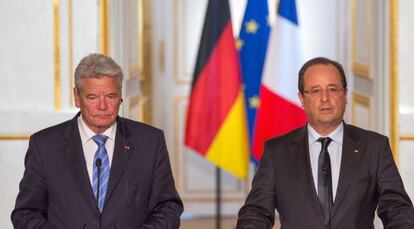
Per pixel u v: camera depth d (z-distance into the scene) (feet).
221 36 32.19
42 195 16.15
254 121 36.22
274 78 32.09
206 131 32.27
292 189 15.93
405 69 24.95
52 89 23.71
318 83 15.47
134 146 16.24
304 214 15.72
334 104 15.49
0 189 23.91
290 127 31.96
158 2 37.81
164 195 16.40
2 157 23.82
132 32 27.58
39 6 23.56
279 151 16.37
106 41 23.61
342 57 35.78
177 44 38.24
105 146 16.14
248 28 35.47
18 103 23.73
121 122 16.44
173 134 38.73
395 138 25.04
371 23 26.81
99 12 23.52
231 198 39.19
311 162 16.14
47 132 16.39
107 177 15.93
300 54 32.37
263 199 16.07
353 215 15.62
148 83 37.40
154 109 37.88
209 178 39.22
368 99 27.50
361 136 16.35
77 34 23.61
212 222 38.19
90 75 15.17
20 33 23.61
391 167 16.03
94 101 15.24
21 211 15.96
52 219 15.99
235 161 32.17
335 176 16.01
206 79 32.22
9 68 23.65
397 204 15.56
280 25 32.30
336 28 36.76
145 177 16.16
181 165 39.11
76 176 15.79
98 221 15.65
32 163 16.11
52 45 23.62
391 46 24.89
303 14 37.19
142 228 15.75
